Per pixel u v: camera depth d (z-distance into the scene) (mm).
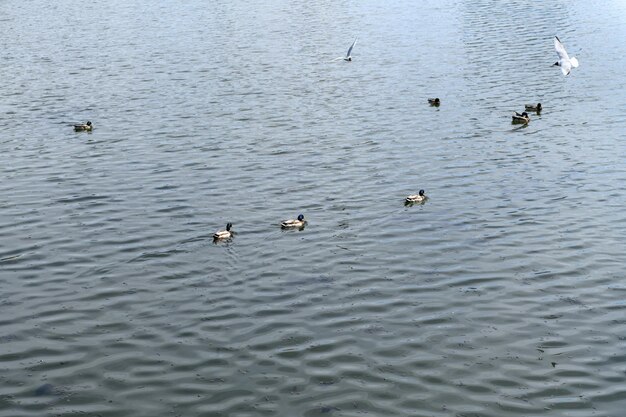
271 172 72625
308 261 56406
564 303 50938
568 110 89562
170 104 94062
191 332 48281
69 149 79625
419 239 59469
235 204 65688
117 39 128125
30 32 134750
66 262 56562
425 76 104188
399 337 47562
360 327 48594
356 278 54156
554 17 136625
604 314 49656
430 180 70438
